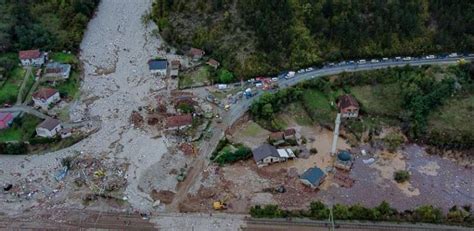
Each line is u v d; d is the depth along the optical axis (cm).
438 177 10519
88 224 9269
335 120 11331
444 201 9900
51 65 13075
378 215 9238
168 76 13225
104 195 9856
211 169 10506
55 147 11050
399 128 11738
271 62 13100
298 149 11081
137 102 12362
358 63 13325
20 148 10881
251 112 11944
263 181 10269
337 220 9300
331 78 12862
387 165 10794
